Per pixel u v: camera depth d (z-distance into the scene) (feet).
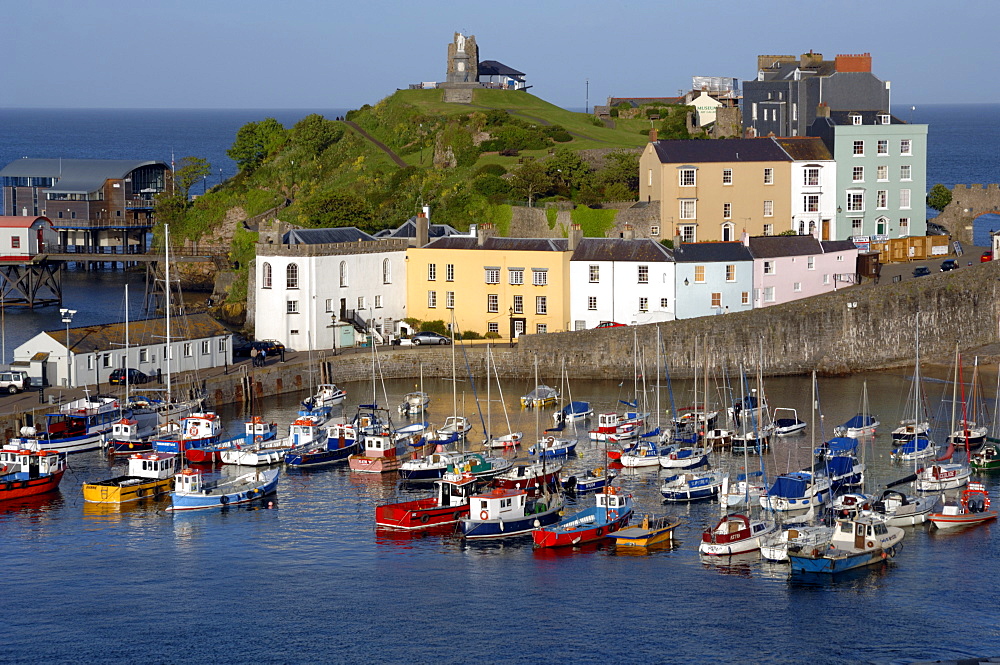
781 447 371.56
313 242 498.28
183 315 465.06
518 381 469.57
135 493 335.06
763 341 470.80
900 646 247.50
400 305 522.06
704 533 293.64
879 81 636.07
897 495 312.29
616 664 242.58
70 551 298.97
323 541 304.50
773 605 264.93
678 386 458.09
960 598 266.77
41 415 382.83
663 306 487.20
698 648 247.91
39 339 424.05
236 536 308.40
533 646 249.75
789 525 299.38
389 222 602.44
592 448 377.30
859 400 428.97
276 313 494.59
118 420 379.55
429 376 477.77
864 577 278.26
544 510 312.71
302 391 460.55
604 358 467.52
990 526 308.60
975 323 493.36
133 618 264.31
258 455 363.97
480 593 273.33
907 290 482.69
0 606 269.64
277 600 271.90
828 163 572.10
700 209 562.25
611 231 568.41
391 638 254.27
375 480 353.31
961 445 366.63
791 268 502.38
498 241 507.71
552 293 496.64
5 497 332.19
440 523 314.35
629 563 287.69
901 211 584.40
